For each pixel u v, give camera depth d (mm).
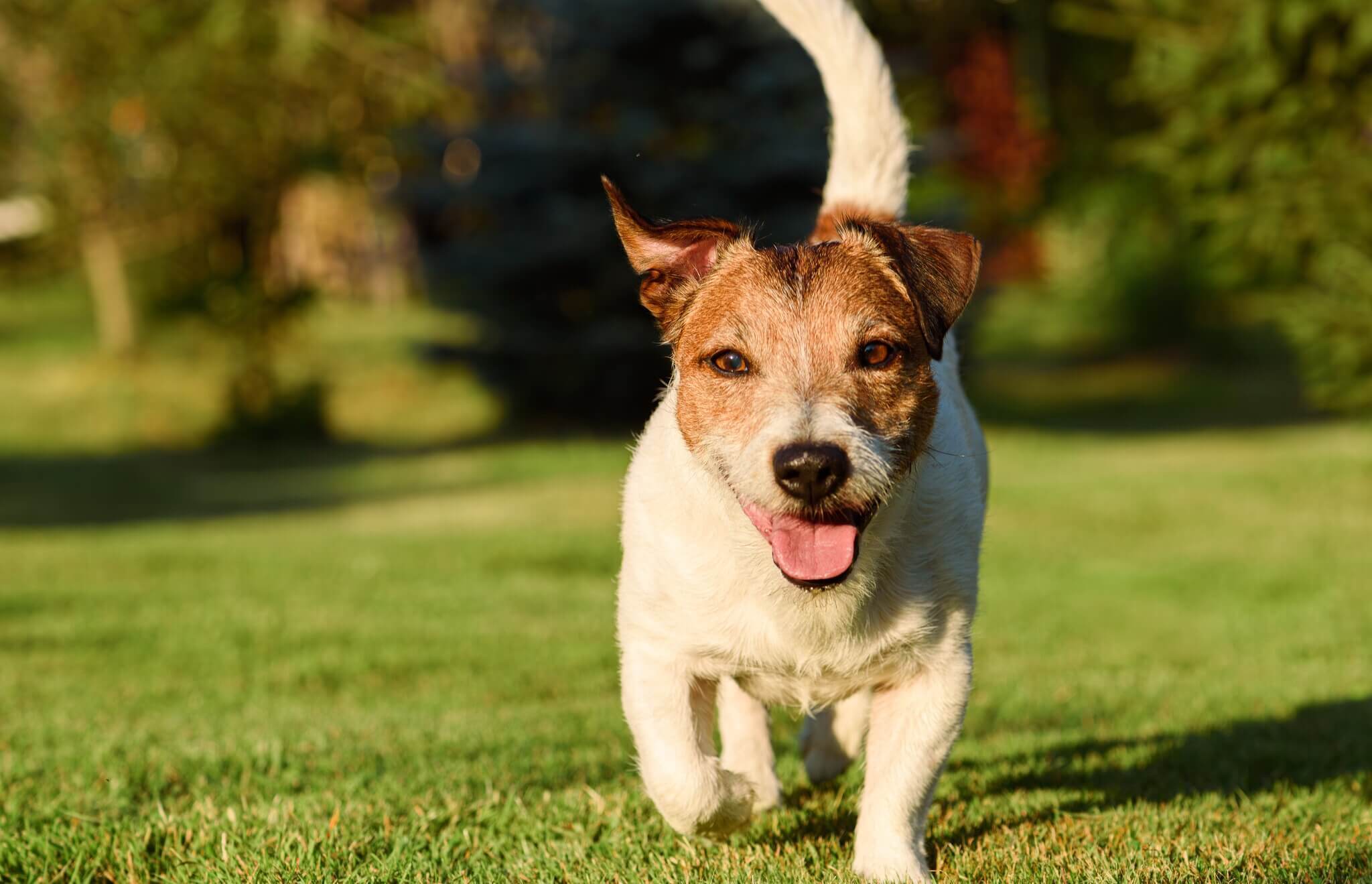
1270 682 6164
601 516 13391
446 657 6961
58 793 4027
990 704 5871
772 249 3512
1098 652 7371
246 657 7012
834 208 4812
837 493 3004
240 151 20891
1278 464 13953
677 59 18922
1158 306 26938
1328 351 12734
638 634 3439
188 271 22531
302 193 28953
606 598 8953
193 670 6727
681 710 3385
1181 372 25719
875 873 3250
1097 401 23547
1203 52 12164
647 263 3604
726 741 4016
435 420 22016
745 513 3193
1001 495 12969
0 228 24344
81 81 20797
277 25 19438
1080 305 28359
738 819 3377
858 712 4277
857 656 3369
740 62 19172
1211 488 12836
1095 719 5578
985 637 7828
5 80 21328
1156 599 8914
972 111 28703
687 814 3291
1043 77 29703
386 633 7609
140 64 20141
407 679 6539
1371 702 5496
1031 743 5008
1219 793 4113
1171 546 10781
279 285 21953
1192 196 13164
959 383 4219
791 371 3197
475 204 19781
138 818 3762
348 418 22266
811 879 3264
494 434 20547
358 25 21766
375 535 12000
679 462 3348
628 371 19578
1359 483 12695
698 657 3410
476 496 15234
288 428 21109
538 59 21453
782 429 3049
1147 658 7176
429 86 20891
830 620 3305
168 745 4750
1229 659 7035
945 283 3355
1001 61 28625
